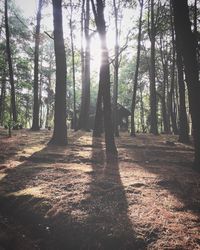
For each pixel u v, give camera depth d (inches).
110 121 470.6
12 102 951.0
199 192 304.2
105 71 468.1
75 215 241.1
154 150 540.4
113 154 464.1
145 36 1132.5
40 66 1863.9
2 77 1274.6
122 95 2046.0
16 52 1289.4
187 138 697.0
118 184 307.4
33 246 226.4
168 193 294.2
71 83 1974.7
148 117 2036.2
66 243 221.5
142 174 353.7
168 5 948.0
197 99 374.9
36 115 924.6
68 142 569.0
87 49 917.2
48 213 251.0
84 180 318.7
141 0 847.7
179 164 433.1
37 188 298.5
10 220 260.7
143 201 268.1
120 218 234.7
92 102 2015.3
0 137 647.8
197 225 228.2
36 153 446.0
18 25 1226.6
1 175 345.4
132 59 1812.3
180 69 721.0
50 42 1802.4
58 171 353.7
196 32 709.9
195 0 746.2
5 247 225.0
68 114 1866.4
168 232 214.7
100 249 207.8
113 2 836.0
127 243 206.1
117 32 845.8
